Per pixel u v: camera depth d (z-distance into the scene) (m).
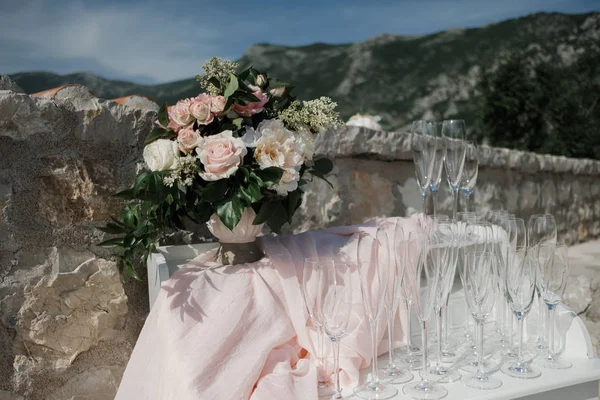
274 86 1.53
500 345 1.52
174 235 1.74
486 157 2.94
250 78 1.50
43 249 1.54
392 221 1.69
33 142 1.51
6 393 1.50
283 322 1.29
